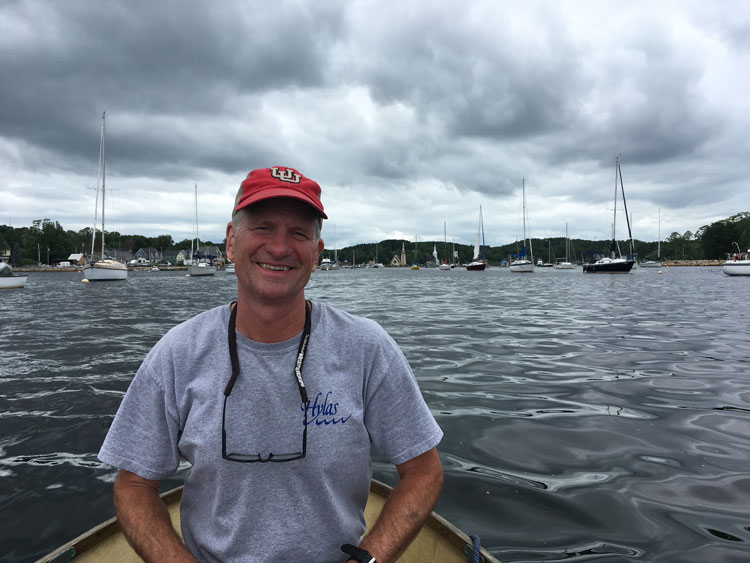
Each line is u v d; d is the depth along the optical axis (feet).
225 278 146.61
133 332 30.48
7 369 19.57
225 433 3.82
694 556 7.30
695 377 18.01
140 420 4.10
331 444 3.92
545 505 8.79
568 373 18.65
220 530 3.93
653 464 10.46
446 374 18.51
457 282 114.62
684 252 367.25
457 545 6.11
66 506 8.84
